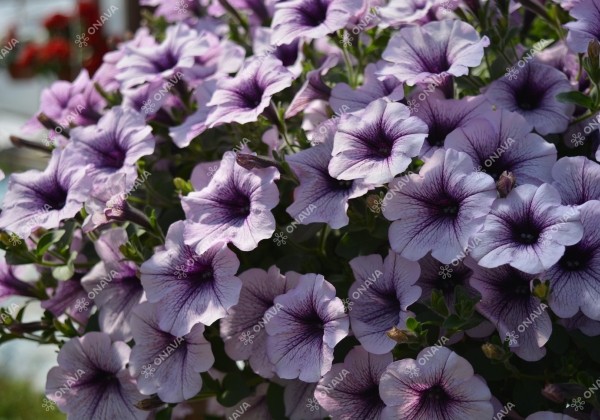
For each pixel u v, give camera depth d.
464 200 0.78
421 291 0.80
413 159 0.86
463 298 0.78
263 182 0.83
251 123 0.93
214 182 0.85
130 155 0.89
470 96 0.86
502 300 0.80
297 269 0.86
